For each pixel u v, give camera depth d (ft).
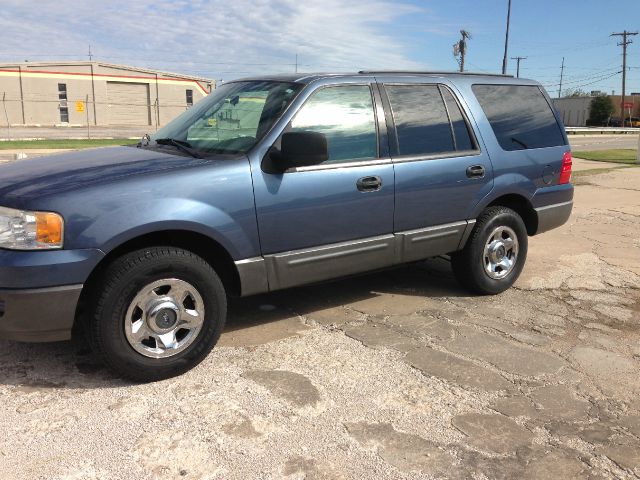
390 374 12.26
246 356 12.92
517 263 17.78
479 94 16.84
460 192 15.90
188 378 11.85
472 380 12.14
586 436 10.28
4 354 12.67
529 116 18.02
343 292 17.42
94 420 10.22
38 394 11.05
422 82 15.61
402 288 17.98
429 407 11.03
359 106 14.23
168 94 179.63
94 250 10.64
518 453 9.73
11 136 108.17
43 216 10.37
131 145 15.23
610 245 24.52
